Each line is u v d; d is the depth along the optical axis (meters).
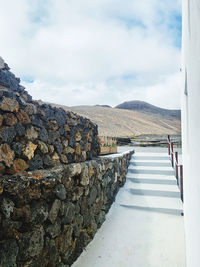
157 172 5.52
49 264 1.83
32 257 1.59
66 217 2.16
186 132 2.29
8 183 1.41
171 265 2.40
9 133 1.64
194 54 1.25
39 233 1.69
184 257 2.54
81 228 2.58
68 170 2.24
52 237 1.88
